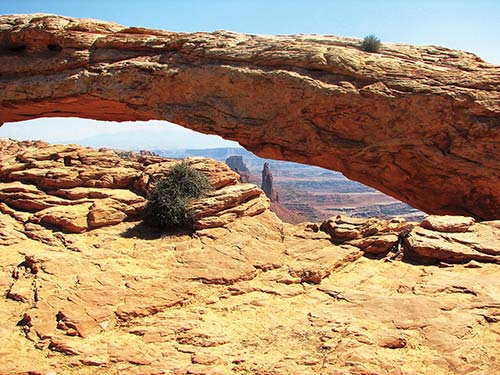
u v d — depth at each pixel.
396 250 12.24
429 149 20.41
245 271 11.04
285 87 21.95
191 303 9.95
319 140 22.00
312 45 22.58
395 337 8.61
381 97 20.77
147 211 13.52
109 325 8.98
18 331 8.82
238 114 23.00
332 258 11.67
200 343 8.48
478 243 11.83
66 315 8.98
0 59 26.75
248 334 8.87
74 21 26.55
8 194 14.82
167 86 24.03
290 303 10.07
